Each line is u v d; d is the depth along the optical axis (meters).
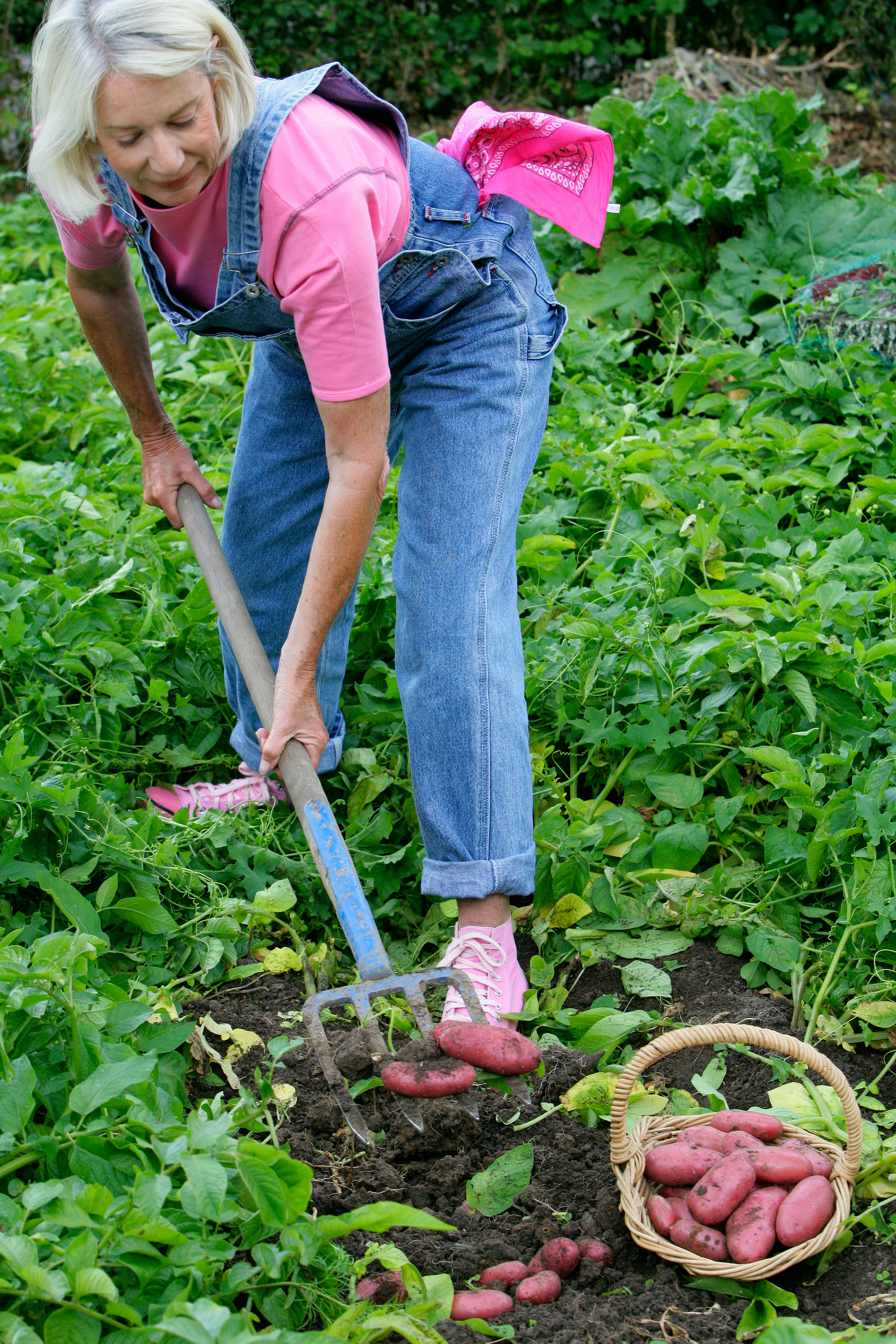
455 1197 2.07
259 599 2.79
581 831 2.74
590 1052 2.33
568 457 4.04
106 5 1.76
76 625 3.12
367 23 8.98
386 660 3.39
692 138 5.36
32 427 4.55
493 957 2.38
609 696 3.09
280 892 2.62
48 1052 1.95
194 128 1.85
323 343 1.99
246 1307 1.71
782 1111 2.12
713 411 4.55
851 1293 1.84
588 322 5.18
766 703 2.99
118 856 2.57
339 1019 2.47
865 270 4.83
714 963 2.62
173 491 2.79
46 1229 1.62
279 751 2.23
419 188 2.26
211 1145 1.66
